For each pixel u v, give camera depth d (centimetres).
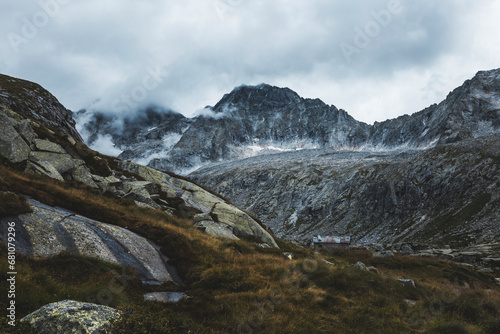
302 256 4109
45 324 739
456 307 2128
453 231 15525
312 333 1448
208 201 5141
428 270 4494
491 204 16062
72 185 3241
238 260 2441
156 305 1325
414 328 1769
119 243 2011
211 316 1467
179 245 2344
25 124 3569
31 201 1970
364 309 1861
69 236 1791
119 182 4103
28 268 1352
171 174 5834
